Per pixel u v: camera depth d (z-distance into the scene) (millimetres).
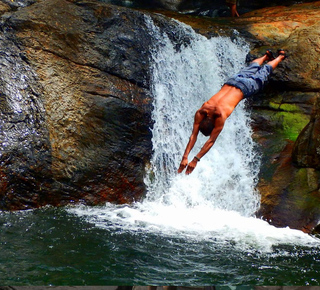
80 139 8977
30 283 5266
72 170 8680
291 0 16625
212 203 9062
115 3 15789
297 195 8344
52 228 7145
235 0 15016
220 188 9266
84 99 9305
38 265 5766
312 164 8625
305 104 10945
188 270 5910
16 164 8227
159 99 10305
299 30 12070
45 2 10000
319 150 8492
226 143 10422
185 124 10609
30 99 8859
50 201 8438
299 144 8820
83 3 10312
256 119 11062
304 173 8664
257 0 16859
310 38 11539
